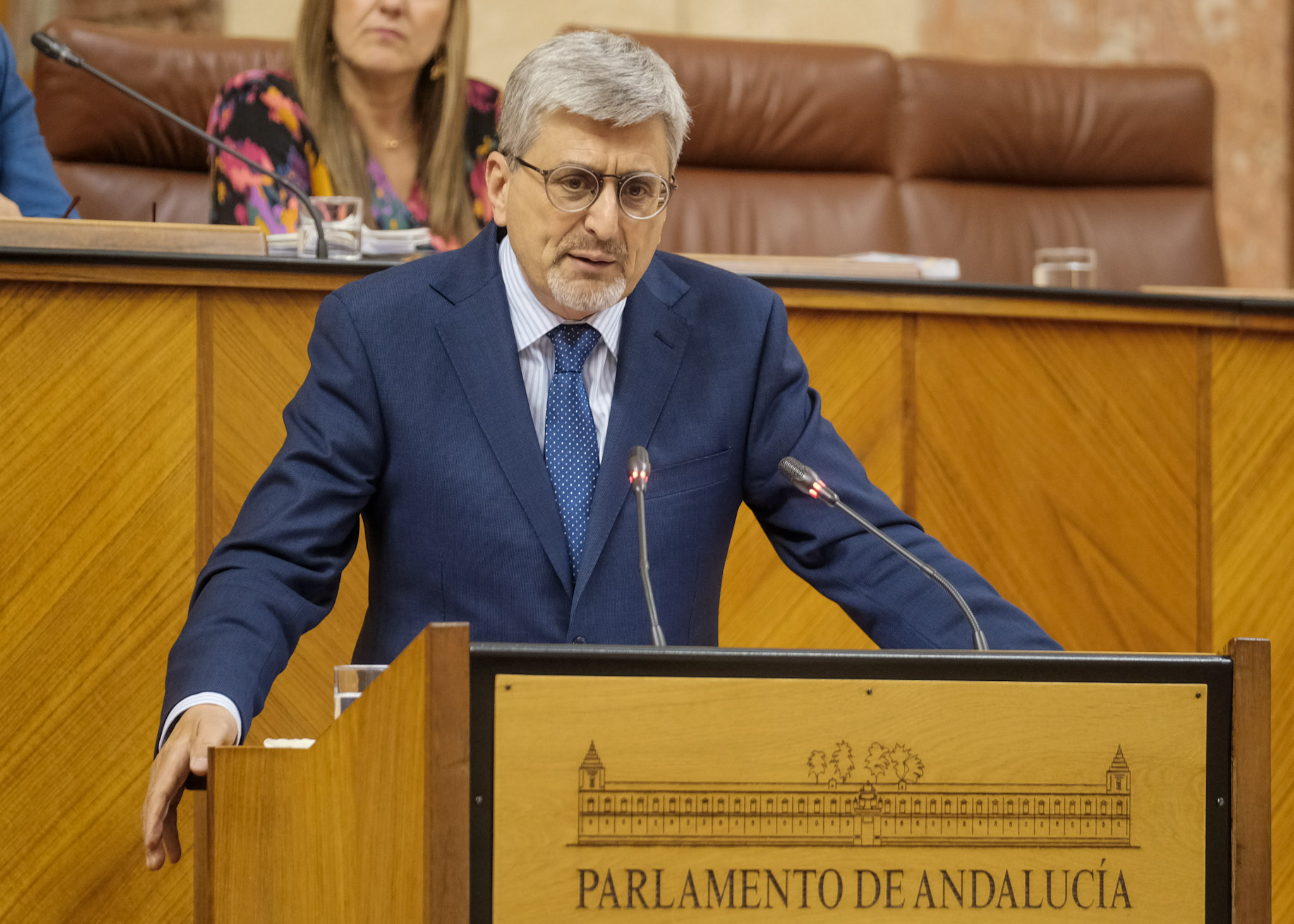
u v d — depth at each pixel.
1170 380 6.55
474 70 13.48
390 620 4.36
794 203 9.91
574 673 2.74
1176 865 2.90
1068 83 10.54
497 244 4.66
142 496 5.40
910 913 2.80
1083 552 6.43
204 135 6.31
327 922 2.86
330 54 7.92
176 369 5.45
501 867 2.68
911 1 13.73
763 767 2.79
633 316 4.58
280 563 4.01
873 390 6.21
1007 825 2.85
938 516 6.28
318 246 6.09
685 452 4.48
